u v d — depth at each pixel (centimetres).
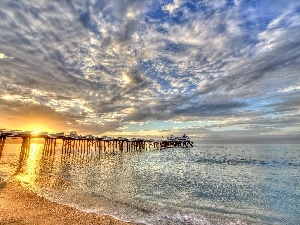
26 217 895
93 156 5166
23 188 1476
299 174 2725
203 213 1107
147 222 927
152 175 2375
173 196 1458
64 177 2072
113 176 2194
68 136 4275
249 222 998
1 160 3878
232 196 1530
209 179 2242
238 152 8300
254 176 2542
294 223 1009
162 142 9144
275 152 8394
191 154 6706
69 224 845
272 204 1340
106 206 1143
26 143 3653
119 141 6294
